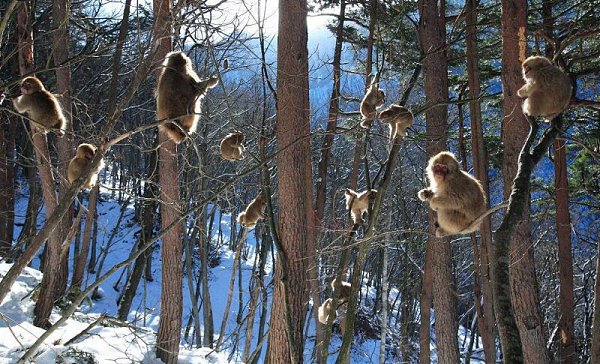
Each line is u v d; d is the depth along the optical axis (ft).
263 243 78.64
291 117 39.40
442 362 52.75
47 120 29.58
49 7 60.03
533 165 13.62
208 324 74.43
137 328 23.79
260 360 89.92
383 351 61.05
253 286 86.22
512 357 9.10
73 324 47.34
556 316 80.84
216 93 67.00
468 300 117.39
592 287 84.43
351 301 23.62
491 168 78.64
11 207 80.84
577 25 49.93
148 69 19.06
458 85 63.98
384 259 61.72
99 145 17.88
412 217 94.02
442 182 22.89
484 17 61.16
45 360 36.63
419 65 25.40
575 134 55.47
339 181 96.12
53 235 46.52
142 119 80.79
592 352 43.14
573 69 50.93
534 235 94.22
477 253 55.98
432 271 54.70
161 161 46.47
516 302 43.21
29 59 36.47
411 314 101.76
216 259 120.88
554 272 89.30
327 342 24.61
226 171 83.30
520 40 40.60
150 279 108.17
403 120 22.82
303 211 39.81
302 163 39.70
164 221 47.34
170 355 46.55
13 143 76.18
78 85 74.33
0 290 16.24
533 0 56.59
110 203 127.03
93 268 101.55
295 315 39.09
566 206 53.67
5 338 38.96
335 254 43.55
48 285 46.37
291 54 39.17
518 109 40.83
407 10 50.90
